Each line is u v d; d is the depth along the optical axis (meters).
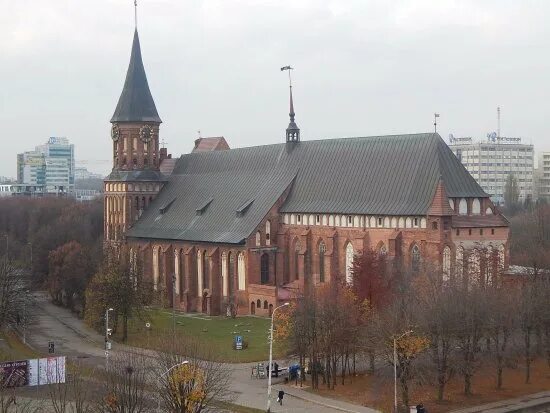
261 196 146.50
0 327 122.50
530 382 93.62
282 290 136.25
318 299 99.25
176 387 70.12
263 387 91.31
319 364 96.31
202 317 142.38
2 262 139.75
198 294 150.12
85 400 73.44
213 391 82.31
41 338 123.44
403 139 128.88
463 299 90.19
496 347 92.00
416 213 117.94
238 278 142.00
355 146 137.12
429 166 121.50
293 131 149.75
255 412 80.50
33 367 86.69
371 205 126.00
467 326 87.56
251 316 138.75
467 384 87.62
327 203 134.00
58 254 165.00
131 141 173.88
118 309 122.50
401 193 122.94
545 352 103.25
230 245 142.88
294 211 139.25
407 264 118.06
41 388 85.31
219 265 145.50
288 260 141.75
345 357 98.62
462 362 86.88
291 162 147.62
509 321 91.69
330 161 139.88
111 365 87.19
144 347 113.88
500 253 122.00
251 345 112.81
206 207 156.62
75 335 126.38
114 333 123.94
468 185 121.50
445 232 115.12
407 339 82.38
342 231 130.88
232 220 147.00
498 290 98.12
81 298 152.62
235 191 154.50
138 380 77.38
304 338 93.19
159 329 129.00
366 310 97.69
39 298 173.75
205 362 90.25
